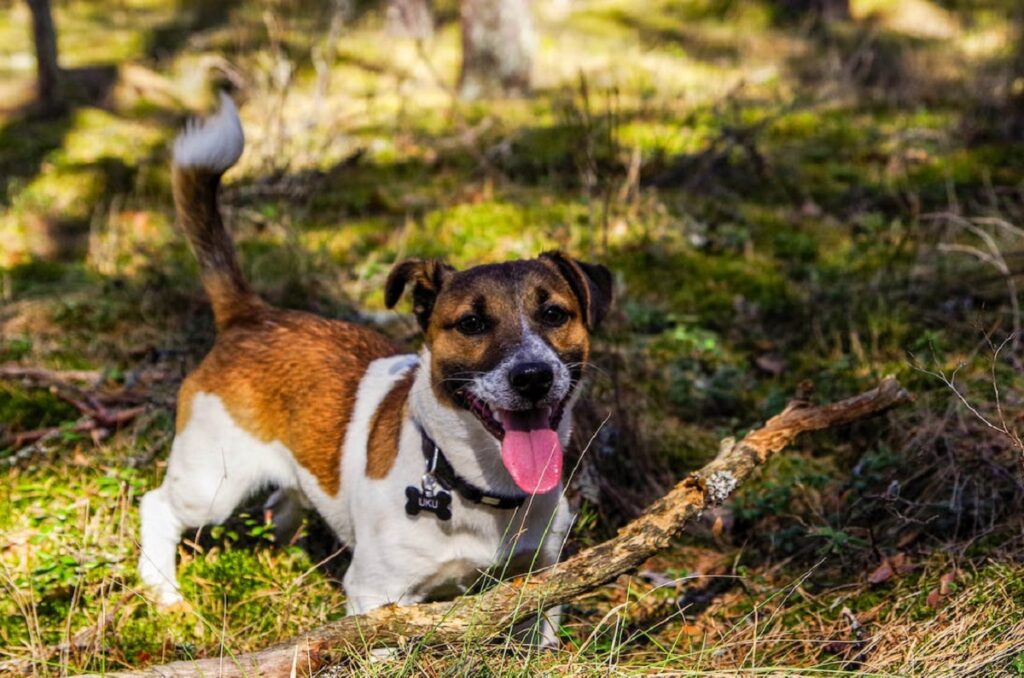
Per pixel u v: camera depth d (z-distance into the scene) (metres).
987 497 4.65
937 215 6.65
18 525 4.86
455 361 3.84
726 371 6.05
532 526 4.01
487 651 3.61
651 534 3.81
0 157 9.26
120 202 8.40
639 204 8.04
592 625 4.38
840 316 6.56
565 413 4.04
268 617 4.44
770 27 15.48
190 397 4.61
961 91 11.14
